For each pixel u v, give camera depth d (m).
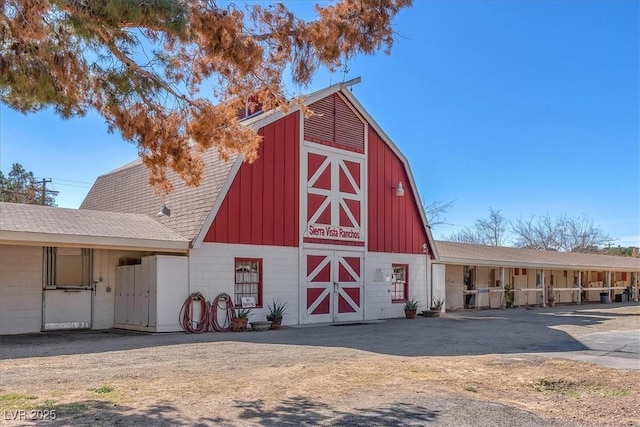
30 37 4.99
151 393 6.24
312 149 17.19
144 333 13.31
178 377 7.27
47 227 12.30
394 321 17.75
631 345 11.47
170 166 7.14
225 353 9.68
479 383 7.20
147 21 5.27
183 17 5.39
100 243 12.52
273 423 5.11
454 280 24.78
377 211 19.30
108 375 7.38
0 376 7.26
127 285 14.45
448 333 13.67
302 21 6.58
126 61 6.11
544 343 11.75
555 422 5.42
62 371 7.68
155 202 16.41
